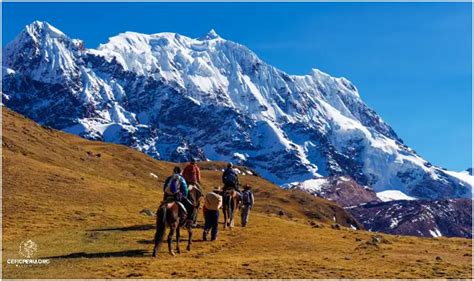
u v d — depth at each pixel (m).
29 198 40.06
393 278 23.03
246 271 23.38
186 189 27.59
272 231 36.16
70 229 33.03
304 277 22.52
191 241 30.12
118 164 92.88
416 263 26.70
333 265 25.14
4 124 71.19
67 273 22.67
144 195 49.50
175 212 26.80
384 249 31.45
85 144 119.25
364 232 42.44
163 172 114.25
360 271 24.08
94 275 22.36
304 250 29.88
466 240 41.75
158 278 21.94
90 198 43.69
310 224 46.16
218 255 27.45
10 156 52.12
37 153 64.19
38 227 32.84
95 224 34.91
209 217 31.62
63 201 41.16
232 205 36.06
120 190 49.59
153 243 29.72
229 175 36.66
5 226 32.34
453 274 24.28
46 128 87.44
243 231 35.34
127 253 26.95
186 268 23.73
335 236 36.47
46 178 47.34
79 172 60.97
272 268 24.05
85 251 27.27
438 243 37.66
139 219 37.44
